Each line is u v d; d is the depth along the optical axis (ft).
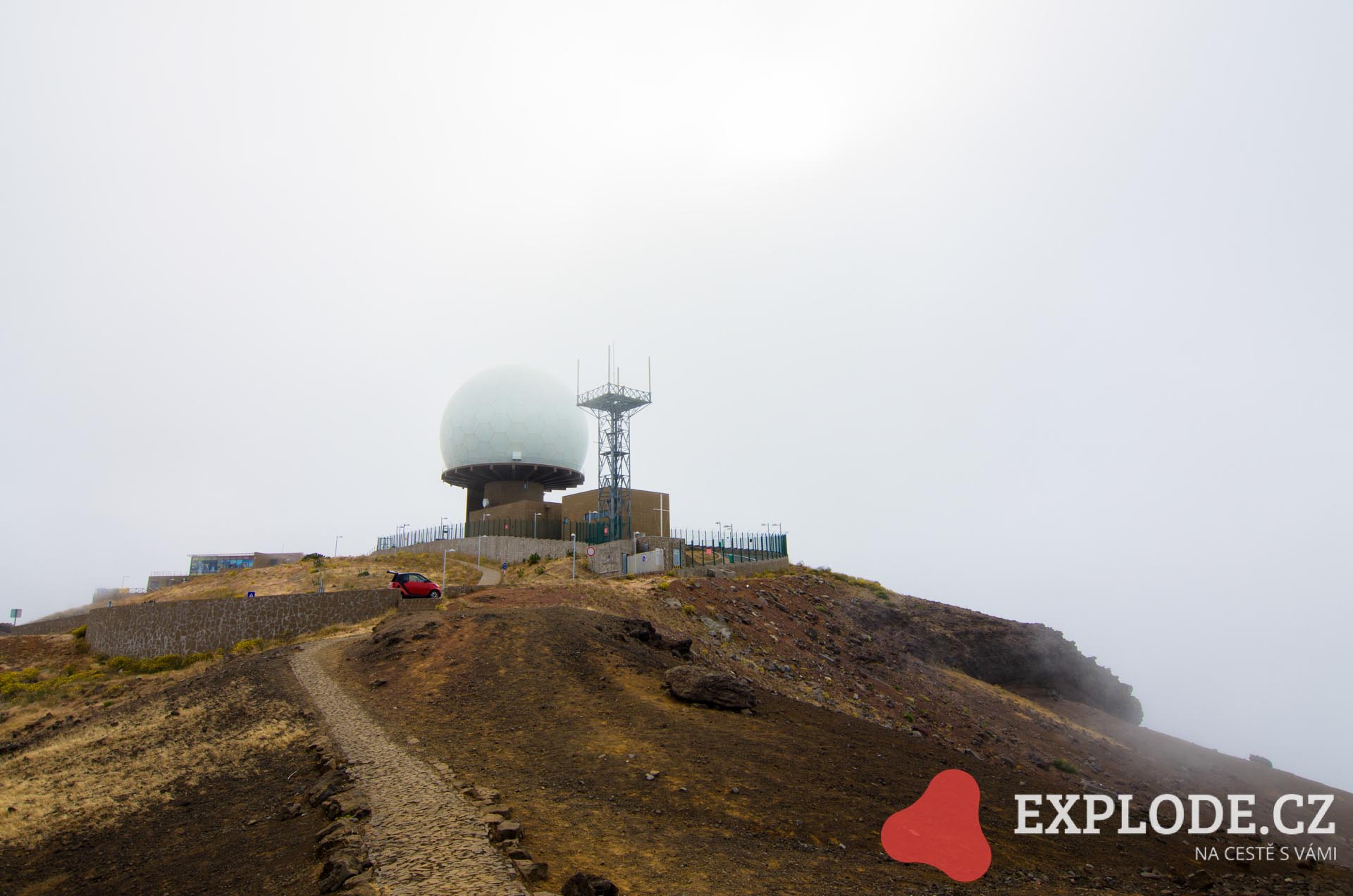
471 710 82.89
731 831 53.88
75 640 194.80
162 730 85.30
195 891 44.78
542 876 42.32
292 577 209.36
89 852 54.75
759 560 238.48
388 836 47.21
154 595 211.41
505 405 289.74
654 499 275.39
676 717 82.94
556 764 65.31
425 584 159.63
